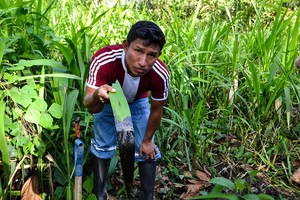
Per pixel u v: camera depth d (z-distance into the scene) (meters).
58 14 4.34
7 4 3.12
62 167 2.74
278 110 3.32
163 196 2.88
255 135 3.27
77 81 2.92
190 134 3.02
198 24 5.69
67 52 2.72
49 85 2.88
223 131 3.15
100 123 2.49
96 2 5.57
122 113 1.91
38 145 2.56
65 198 2.66
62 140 2.77
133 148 1.89
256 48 3.71
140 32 2.02
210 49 3.69
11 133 2.49
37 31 3.05
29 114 2.48
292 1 6.71
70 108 2.47
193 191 2.87
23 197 2.59
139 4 6.50
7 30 2.92
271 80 3.14
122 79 2.24
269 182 3.04
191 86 3.57
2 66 2.67
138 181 2.95
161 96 2.35
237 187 2.54
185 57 3.31
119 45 2.24
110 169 2.79
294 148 3.29
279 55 3.43
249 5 5.91
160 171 3.03
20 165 2.60
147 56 2.06
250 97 3.42
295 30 3.46
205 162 3.15
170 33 4.45
